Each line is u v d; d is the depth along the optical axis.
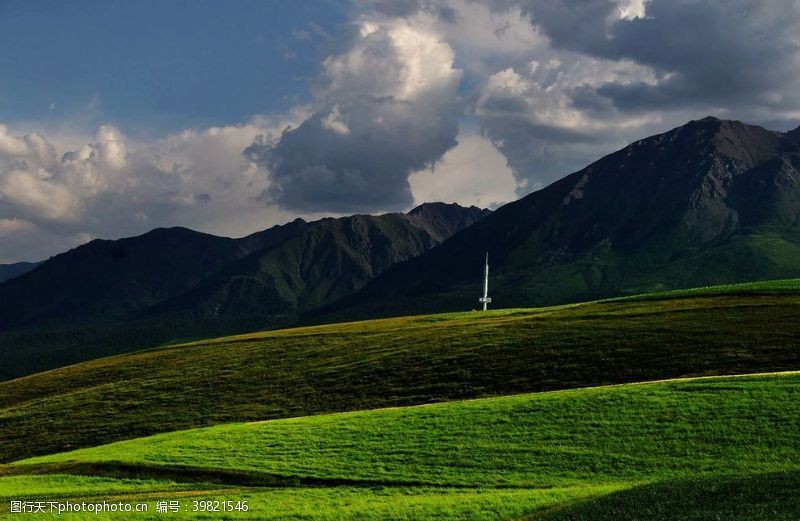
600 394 64.69
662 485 43.94
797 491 40.28
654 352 81.44
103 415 87.31
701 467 48.28
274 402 84.25
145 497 48.22
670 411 58.12
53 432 83.06
